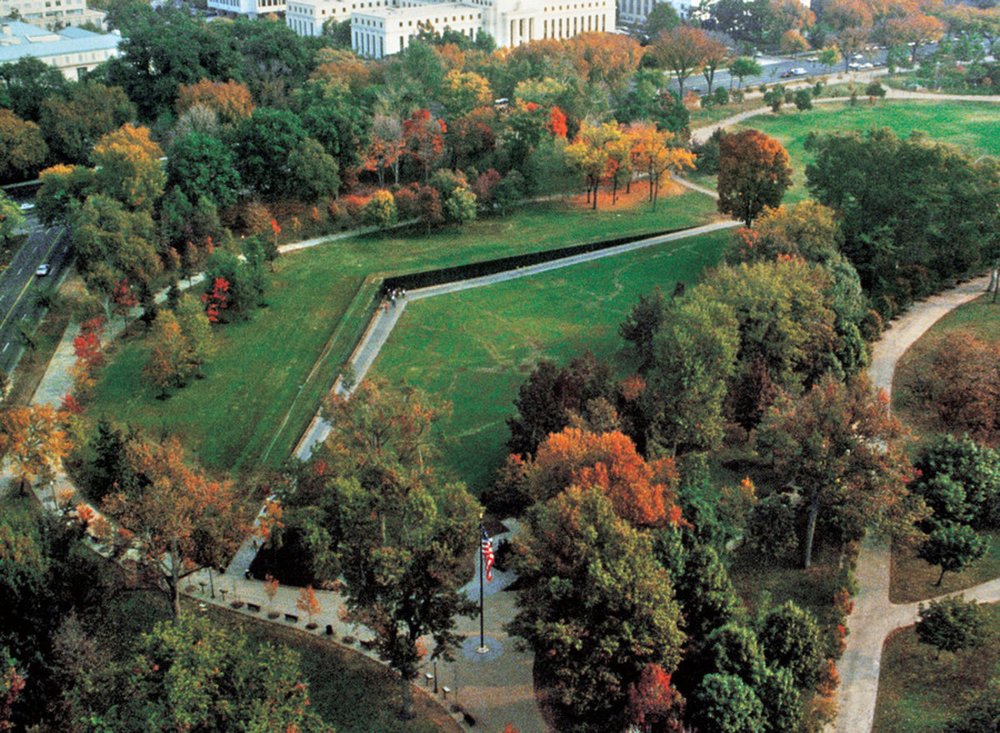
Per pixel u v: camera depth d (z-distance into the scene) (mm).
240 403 159000
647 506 104938
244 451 146875
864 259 192250
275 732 77562
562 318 190000
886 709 100625
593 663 94500
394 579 95125
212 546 107500
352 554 100750
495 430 152625
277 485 127562
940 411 145750
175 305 181625
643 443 134875
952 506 121250
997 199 190500
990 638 108688
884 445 142625
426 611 97562
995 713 90562
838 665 106812
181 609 113812
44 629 97000
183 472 108438
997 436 140875
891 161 194875
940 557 116188
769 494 134000
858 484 117188
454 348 178500
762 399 139875
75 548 121438
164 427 151125
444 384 165875
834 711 97750
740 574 120812
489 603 116438
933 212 191625
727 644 96062
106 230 184625
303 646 109438
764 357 147375
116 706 78438
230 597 117438
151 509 102250
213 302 183375
